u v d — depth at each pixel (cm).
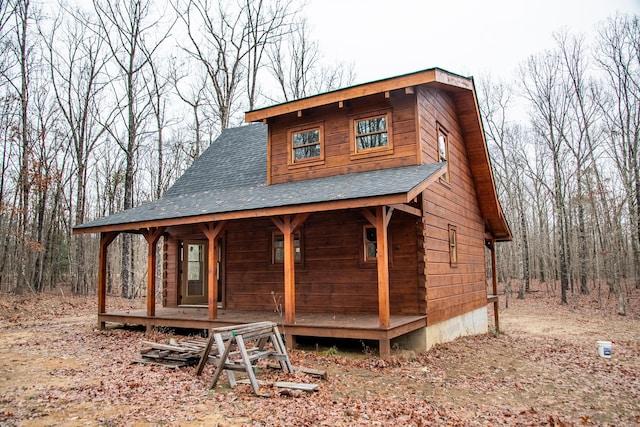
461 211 1248
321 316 990
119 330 1140
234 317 1016
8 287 2356
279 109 1145
